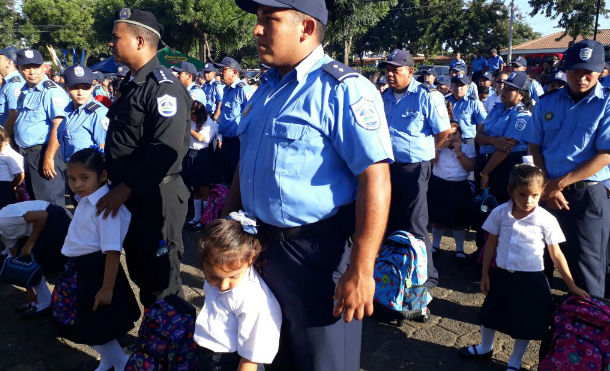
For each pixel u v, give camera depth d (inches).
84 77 158.7
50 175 178.4
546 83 201.3
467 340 125.4
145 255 108.6
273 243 69.3
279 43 64.8
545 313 104.6
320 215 65.7
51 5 1873.8
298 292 68.9
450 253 187.5
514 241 107.3
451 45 1636.3
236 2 73.1
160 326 91.7
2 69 227.8
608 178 122.5
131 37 102.3
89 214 102.0
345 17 821.2
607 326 96.6
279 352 75.0
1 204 176.9
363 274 60.5
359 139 61.1
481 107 222.1
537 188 103.9
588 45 112.5
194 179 216.1
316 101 63.2
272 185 65.5
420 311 133.0
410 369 113.0
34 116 179.6
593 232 119.0
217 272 68.6
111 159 104.7
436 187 174.7
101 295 101.0
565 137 120.6
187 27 1288.1
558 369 98.0
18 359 115.2
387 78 155.9
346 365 71.2
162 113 99.7
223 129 243.0
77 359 116.3
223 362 84.4
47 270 155.7
